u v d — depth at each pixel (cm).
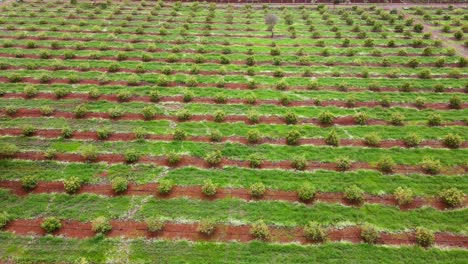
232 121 2244
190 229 1575
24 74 2678
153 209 1664
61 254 1463
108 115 2280
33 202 1691
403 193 1688
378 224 1590
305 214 1639
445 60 2898
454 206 1672
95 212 1647
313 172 1870
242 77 2678
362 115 2222
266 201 1709
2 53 2955
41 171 1859
